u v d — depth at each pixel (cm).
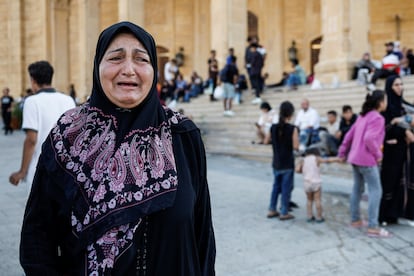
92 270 150
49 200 169
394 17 2241
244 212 632
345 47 1493
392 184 570
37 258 161
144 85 169
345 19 1498
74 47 2689
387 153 575
